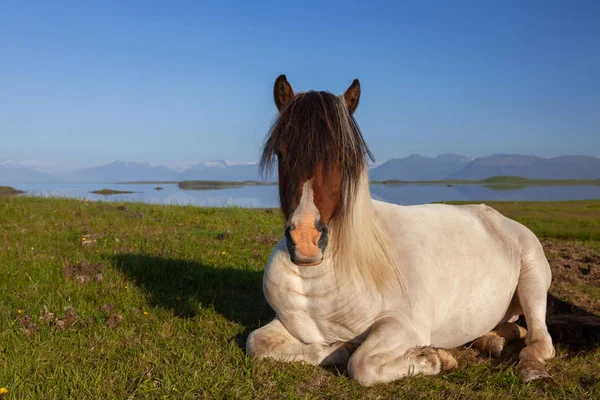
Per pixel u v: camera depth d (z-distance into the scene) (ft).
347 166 8.67
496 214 13.83
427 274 10.65
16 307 13.53
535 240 13.46
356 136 9.05
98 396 8.66
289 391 9.11
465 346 12.37
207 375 9.65
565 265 23.34
